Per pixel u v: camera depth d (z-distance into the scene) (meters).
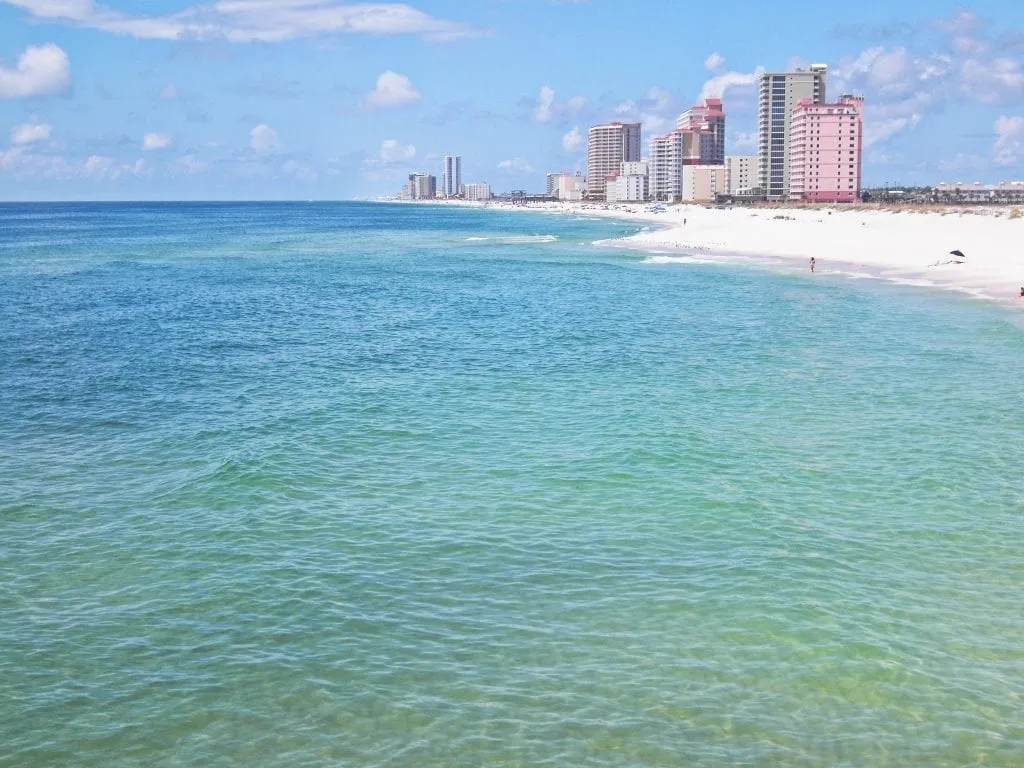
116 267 95.31
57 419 31.20
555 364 40.75
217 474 24.56
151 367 40.34
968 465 25.20
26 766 12.54
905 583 17.98
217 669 14.91
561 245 133.62
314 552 19.62
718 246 115.62
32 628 16.28
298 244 140.88
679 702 13.93
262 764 12.55
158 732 13.27
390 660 15.18
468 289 73.62
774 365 39.72
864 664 14.97
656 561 19.09
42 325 53.00
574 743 12.93
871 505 22.25
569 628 16.25
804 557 19.20
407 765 12.48
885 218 158.25
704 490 23.33
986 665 14.97
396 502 22.66
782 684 14.39
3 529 20.95
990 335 46.00
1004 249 87.38
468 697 14.09
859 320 52.25
